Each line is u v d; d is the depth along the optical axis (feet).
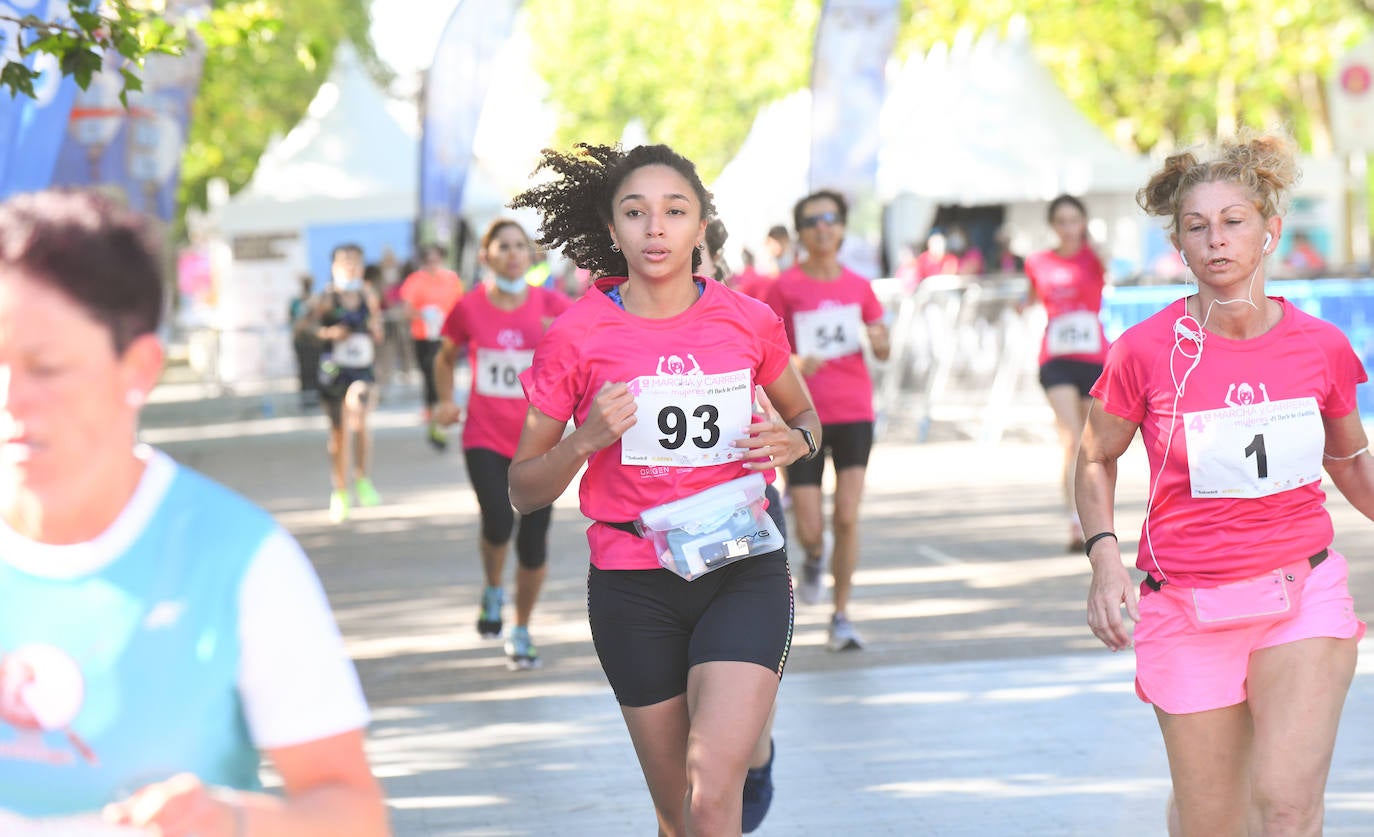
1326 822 37.37
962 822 38.42
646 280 29.50
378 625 65.21
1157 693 28.81
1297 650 27.61
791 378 30.94
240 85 222.69
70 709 14.58
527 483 29.40
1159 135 233.76
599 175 32.58
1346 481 30.17
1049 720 47.24
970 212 232.53
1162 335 28.89
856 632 60.13
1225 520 28.25
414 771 44.29
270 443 146.72
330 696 15.08
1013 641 57.77
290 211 216.74
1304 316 28.84
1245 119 29.81
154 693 14.69
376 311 97.45
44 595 14.62
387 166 217.77
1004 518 86.89
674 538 28.53
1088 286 73.92
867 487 102.17
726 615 28.60
